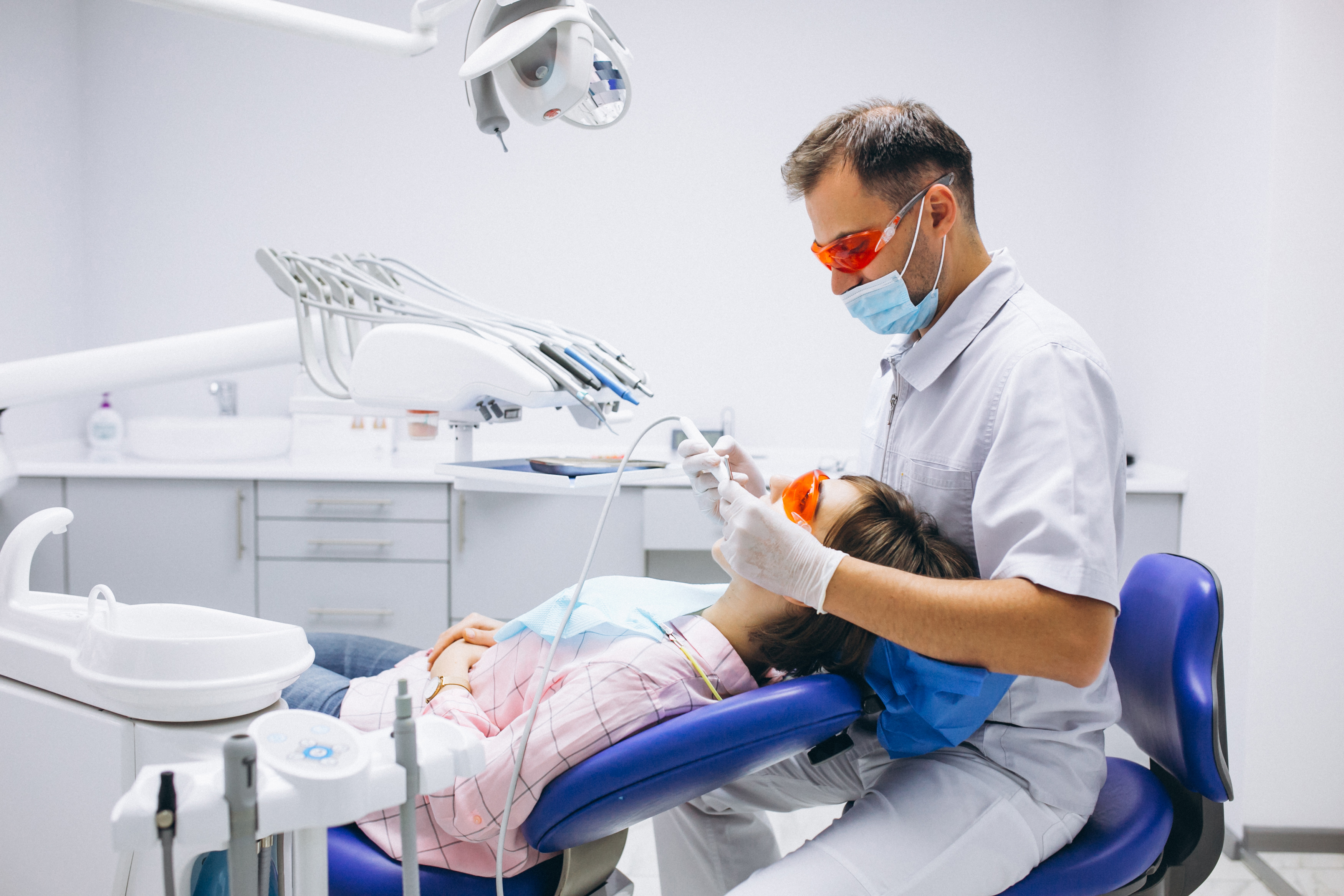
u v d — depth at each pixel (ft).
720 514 3.71
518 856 3.34
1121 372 9.52
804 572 3.26
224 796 2.03
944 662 3.27
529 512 8.55
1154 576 4.05
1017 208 9.73
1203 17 7.77
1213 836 3.84
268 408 10.02
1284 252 6.76
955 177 3.72
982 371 3.75
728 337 9.97
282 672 2.90
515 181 9.86
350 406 3.79
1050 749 3.65
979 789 3.53
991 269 3.85
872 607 3.21
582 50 3.47
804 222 9.80
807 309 9.90
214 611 3.24
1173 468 8.31
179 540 8.54
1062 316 3.72
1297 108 6.70
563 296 9.98
